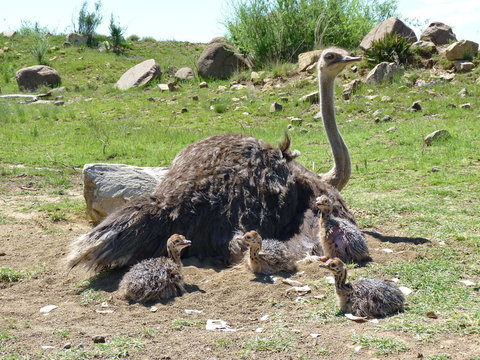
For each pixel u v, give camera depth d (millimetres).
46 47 34125
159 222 6832
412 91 20969
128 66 33406
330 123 8539
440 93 20672
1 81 31500
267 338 5047
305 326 5312
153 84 27625
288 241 7199
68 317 5637
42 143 17781
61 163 14609
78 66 32688
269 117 20969
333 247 6867
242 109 21891
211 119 21141
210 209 7086
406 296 5887
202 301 5969
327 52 8531
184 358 4777
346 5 28766
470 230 8195
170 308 5820
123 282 6133
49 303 6078
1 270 6898
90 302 6051
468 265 6809
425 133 15953
